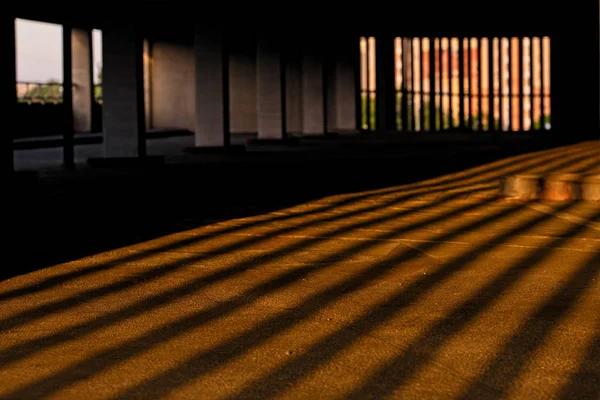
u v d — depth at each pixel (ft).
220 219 40.91
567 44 144.87
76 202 47.91
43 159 84.53
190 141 127.65
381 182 60.23
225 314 22.16
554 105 152.25
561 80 148.56
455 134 159.43
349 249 31.86
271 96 113.70
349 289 24.91
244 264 29.09
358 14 128.77
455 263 28.78
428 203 47.19
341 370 17.22
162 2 92.68
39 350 19.11
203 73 93.35
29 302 23.94
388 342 19.22
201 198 50.06
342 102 163.84
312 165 76.23
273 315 21.95
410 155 89.61
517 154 88.48
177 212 43.57
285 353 18.48
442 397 15.60
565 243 32.73
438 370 17.15
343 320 21.31
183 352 18.71
